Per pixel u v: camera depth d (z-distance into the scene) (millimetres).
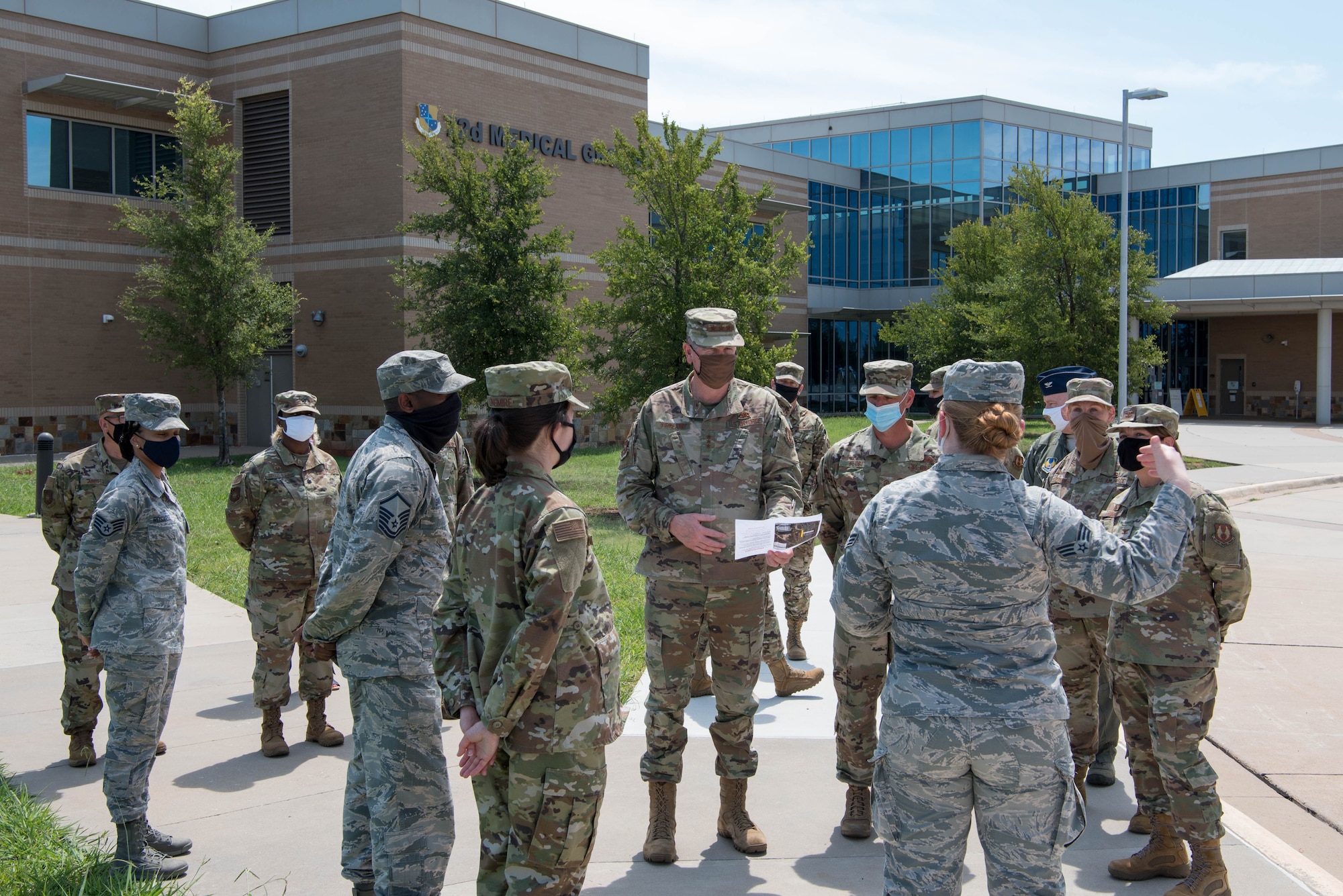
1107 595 2971
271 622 5766
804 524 4324
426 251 25938
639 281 17016
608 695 3322
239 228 24766
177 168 26641
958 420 3094
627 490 4664
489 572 3215
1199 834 4062
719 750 4578
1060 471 5555
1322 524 16219
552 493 3227
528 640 3031
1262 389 44875
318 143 26750
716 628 4520
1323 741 6418
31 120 25469
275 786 5352
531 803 3195
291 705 6887
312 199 26953
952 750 2938
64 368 26203
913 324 36812
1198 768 4074
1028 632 2996
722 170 41250
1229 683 7656
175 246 23672
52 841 4543
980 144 47125
